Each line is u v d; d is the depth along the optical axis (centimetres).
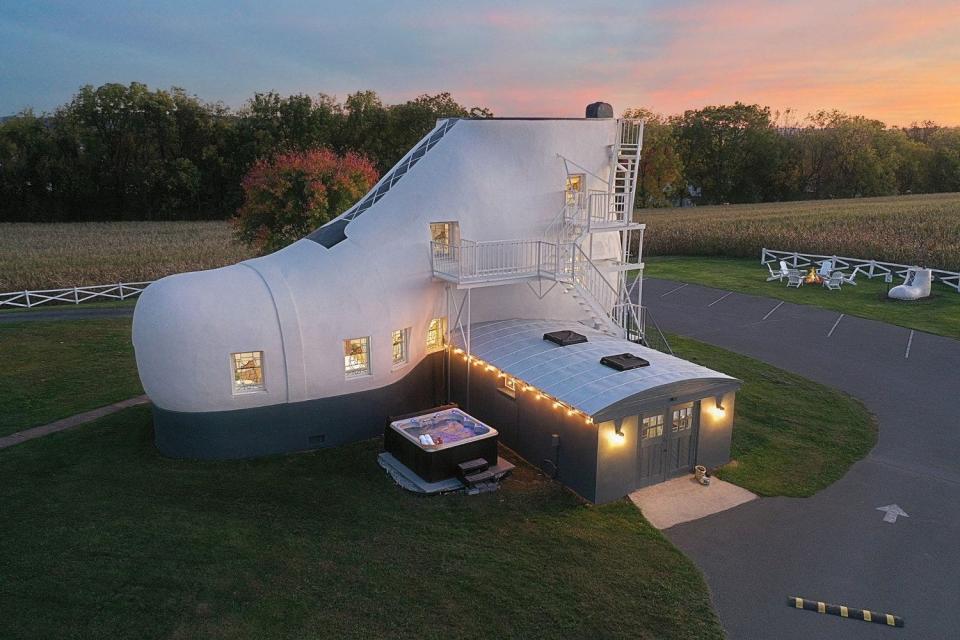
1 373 2206
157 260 4403
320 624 1009
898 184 10425
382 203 1698
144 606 1035
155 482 1438
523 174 1827
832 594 1114
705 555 1222
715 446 1557
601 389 1411
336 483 1461
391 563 1166
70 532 1231
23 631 971
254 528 1266
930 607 1084
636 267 1950
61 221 7525
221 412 1521
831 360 2323
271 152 7588
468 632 1000
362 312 1605
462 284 1622
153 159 7900
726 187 10300
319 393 1595
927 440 1697
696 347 2511
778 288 3497
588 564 1178
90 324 2897
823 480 1505
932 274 3462
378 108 8262
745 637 1013
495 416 1703
